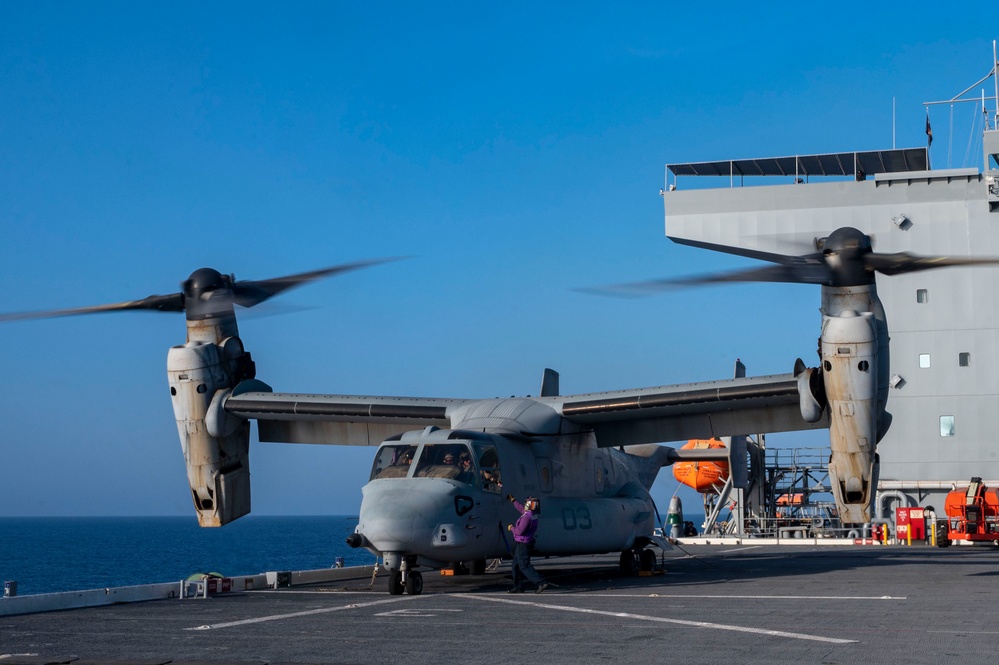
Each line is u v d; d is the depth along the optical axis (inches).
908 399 1278.3
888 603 499.2
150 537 7313.0
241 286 729.6
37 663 328.2
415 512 573.3
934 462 1259.8
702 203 1298.0
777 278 640.4
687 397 706.8
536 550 665.0
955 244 1234.0
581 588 626.8
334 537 5984.3
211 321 732.0
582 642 366.0
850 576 702.5
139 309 720.3
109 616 473.4
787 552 1095.0
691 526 1502.2
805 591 576.7
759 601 517.7
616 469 834.8
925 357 1275.8
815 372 656.4
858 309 638.5
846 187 1264.8
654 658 327.3
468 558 606.5
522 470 667.4
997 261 607.5
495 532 622.8
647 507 805.9
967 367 1258.0
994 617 434.6
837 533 1403.8
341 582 714.8
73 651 356.5
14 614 484.4
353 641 374.6
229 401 726.5
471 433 646.5
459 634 391.2
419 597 572.1
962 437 1252.5
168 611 496.1
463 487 605.6
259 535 6707.7
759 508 1425.9
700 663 316.2
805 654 332.2
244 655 343.6
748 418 735.7
